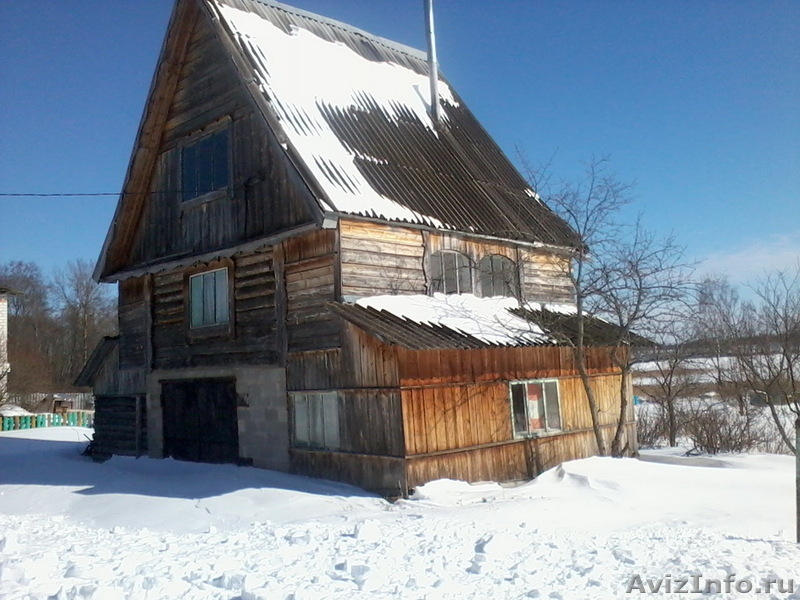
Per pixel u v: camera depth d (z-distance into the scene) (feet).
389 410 38.42
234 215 47.62
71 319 207.62
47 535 30.55
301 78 50.44
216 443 49.37
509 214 53.42
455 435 40.42
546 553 24.35
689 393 78.43
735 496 38.73
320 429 42.14
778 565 23.65
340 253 41.55
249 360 46.91
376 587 20.20
